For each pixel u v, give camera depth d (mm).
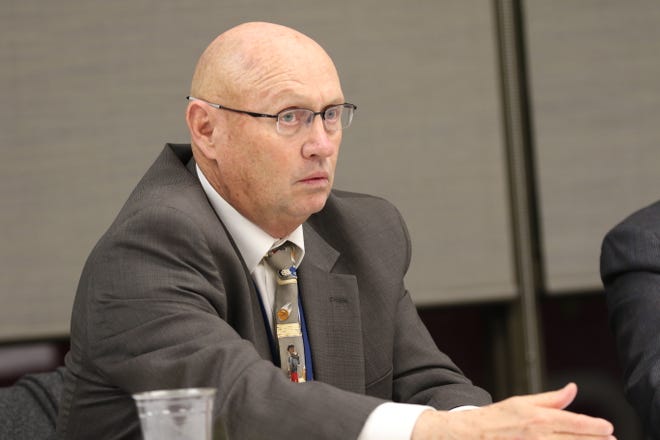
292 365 4793
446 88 10281
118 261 4406
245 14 10000
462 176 10297
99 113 9852
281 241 4938
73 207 9828
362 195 5691
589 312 10508
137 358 4164
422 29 10242
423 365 5305
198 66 4781
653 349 5609
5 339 9719
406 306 5492
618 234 6234
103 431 4504
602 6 10484
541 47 10414
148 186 4770
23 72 9789
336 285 5102
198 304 4336
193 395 2834
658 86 10547
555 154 10414
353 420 3689
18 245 9766
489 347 10469
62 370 5301
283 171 4598
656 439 5383
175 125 9938
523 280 10352
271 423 3781
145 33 9906
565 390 3607
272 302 4898
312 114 4590
